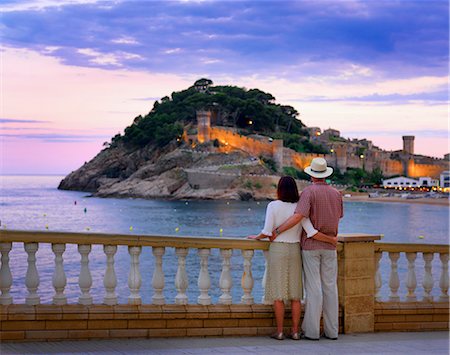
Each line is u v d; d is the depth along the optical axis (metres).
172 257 45.00
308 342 9.71
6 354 8.05
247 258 10.10
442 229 101.69
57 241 8.97
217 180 198.12
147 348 8.78
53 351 8.32
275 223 9.74
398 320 11.04
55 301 9.07
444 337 10.52
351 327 10.55
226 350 8.84
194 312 9.70
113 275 9.35
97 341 9.05
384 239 86.81
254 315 10.05
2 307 8.79
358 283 10.62
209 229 99.38
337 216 9.85
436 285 31.14
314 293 9.81
